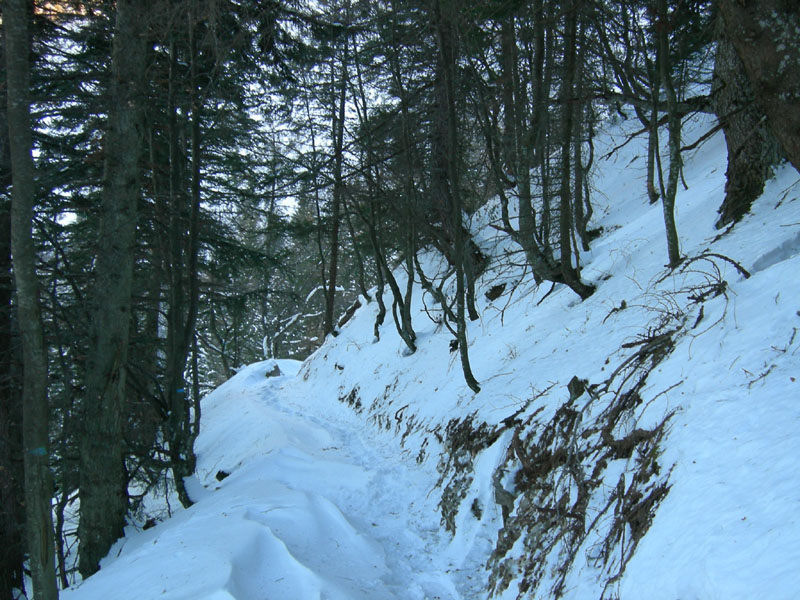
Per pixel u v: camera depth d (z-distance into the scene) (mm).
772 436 2807
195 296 8914
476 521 5324
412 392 10219
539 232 9281
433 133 10938
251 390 19359
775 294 4145
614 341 5738
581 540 3553
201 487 8797
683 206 8984
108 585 4586
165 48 9375
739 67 7145
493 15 7973
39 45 8406
